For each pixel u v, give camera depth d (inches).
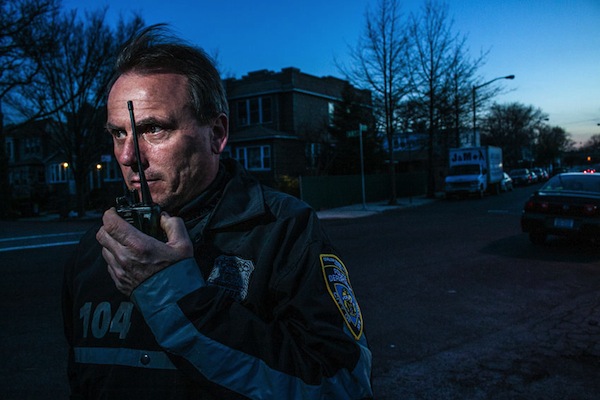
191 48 40.6
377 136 1120.8
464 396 128.4
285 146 1141.1
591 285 248.2
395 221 609.0
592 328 180.1
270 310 36.9
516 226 505.0
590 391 129.9
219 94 41.6
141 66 38.0
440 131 1139.3
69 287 46.0
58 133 912.9
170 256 31.4
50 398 127.3
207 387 31.6
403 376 141.3
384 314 201.5
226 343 31.6
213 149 41.6
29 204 1026.7
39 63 761.0
